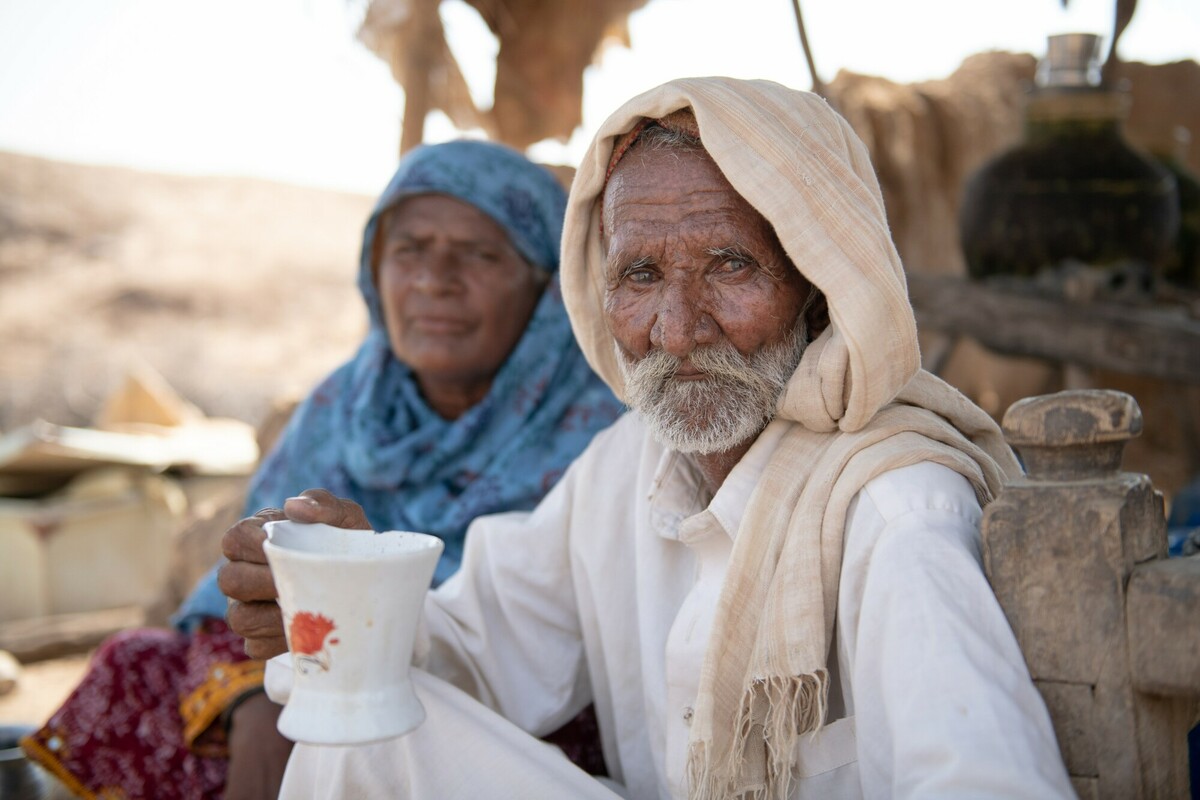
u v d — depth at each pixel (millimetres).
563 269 1591
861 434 1350
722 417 1421
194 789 2305
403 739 1437
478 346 2527
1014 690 1104
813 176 1310
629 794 1672
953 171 5836
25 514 6418
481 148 2572
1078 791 1131
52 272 21703
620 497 1701
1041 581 1142
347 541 1229
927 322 3982
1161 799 1148
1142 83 6656
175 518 6832
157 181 26750
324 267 24047
